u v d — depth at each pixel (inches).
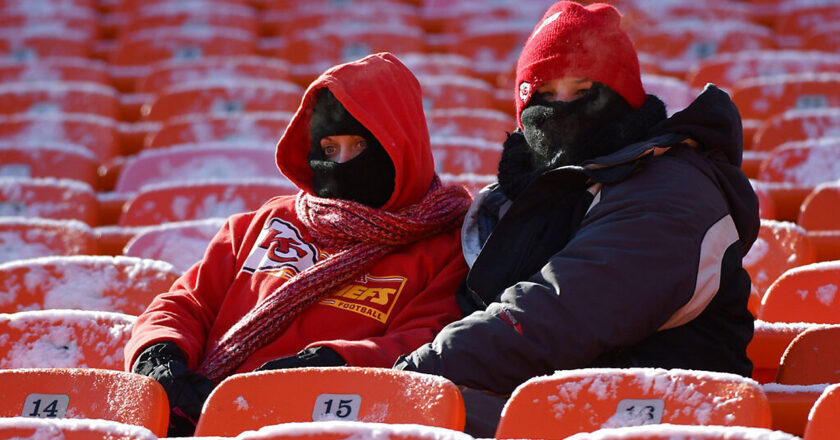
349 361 363.6
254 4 1539.1
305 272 399.2
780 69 995.3
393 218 403.2
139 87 1140.5
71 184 666.2
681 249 346.0
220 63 1141.1
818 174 669.3
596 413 284.8
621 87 391.5
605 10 400.2
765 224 496.4
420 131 424.5
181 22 1414.9
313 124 420.8
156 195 618.2
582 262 345.4
